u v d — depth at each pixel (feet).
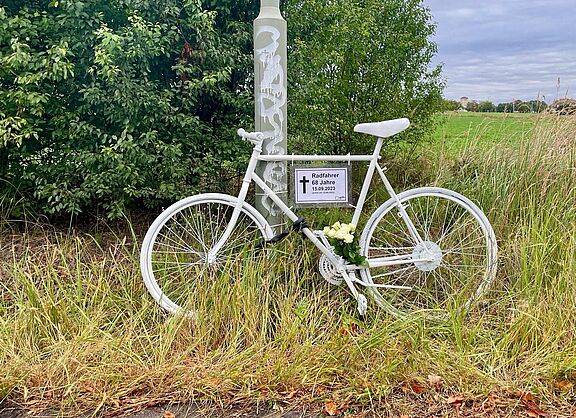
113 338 8.96
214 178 13.66
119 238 13.04
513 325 9.28
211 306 9.57
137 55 11.70
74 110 12.71
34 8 12.39
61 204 12.51
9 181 13.38
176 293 10.15
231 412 7.79
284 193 11.03
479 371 8.48
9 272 10.73
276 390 8.18
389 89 16.79
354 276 10.41
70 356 8.43
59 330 9.05
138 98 11.93
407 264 10.96
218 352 8.84
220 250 10.32
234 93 13.74
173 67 12.16
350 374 8.46
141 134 12.28
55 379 8.19
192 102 12.73
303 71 14.64
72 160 12.51
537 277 10.12
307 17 14.87
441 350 8.95
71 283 10.14
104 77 12.00
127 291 10.25
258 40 10.65
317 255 10.83
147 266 9.87
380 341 8.95
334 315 9.82
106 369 8.32
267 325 9.38
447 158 15.53
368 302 10.33
